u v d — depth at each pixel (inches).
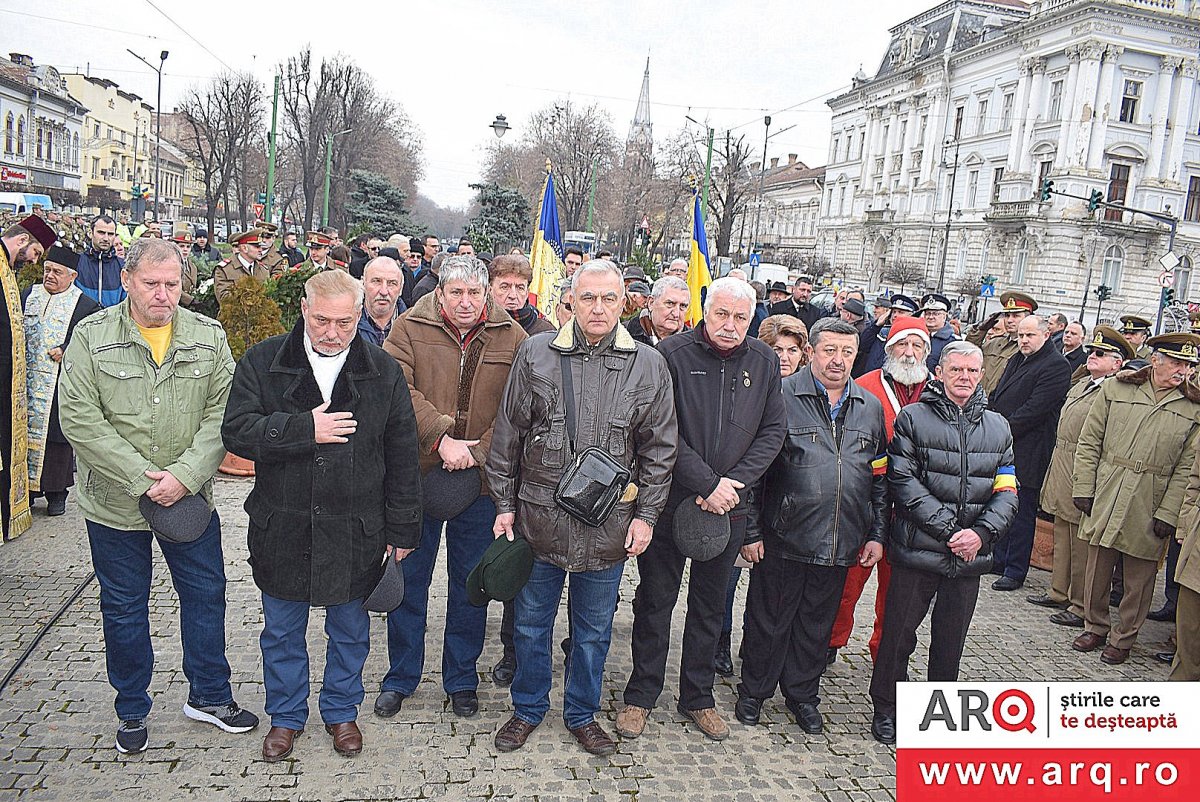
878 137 2568.9
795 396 164.6
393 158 2202.3
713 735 159.8
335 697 145.0
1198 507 180.5
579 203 2257.6
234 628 185.5
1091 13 1784.0
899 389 197.9
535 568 149.0
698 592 159.9
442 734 153.3
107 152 2541.8
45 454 241.4
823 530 159.6
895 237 2432.3
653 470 145.1
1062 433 234.5
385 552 144.6
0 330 184.9
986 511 162.9
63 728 145.1
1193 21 1800.0
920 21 2434.8
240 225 2351.1
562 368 143.6
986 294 1579.7
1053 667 201.9
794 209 3139.8
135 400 135.6
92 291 327.0
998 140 2070.6
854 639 211.0
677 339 159.3
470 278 152.6
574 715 154.1
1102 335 232.1
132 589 138.2
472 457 152.1
